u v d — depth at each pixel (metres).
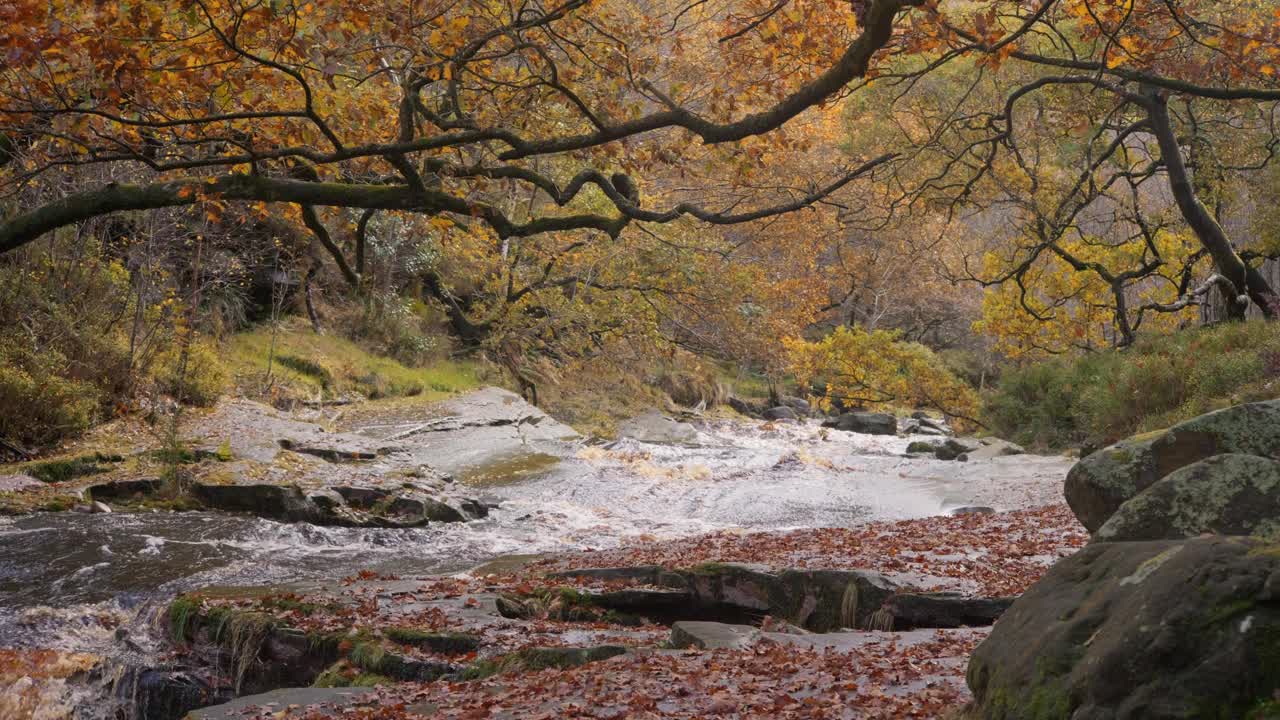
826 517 17.98
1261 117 26.08
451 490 18.31
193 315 24.41
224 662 9.09
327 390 27.00
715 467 22.67
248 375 25.56
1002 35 12.48
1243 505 4.97
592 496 19.33
